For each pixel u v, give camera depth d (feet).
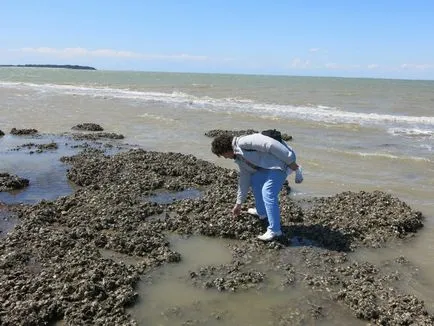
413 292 20.02
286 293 19.76
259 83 232.53
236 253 23.66
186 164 40.29
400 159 46.57
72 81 224.33
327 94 142.00
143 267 21.86
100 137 57.57
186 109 90.79
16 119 73.26
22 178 36.09
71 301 18.58
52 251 22.89
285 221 27.61
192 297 19.36
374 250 24.61
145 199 31.99
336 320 17.80
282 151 23.90
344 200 31.73
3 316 17.38
